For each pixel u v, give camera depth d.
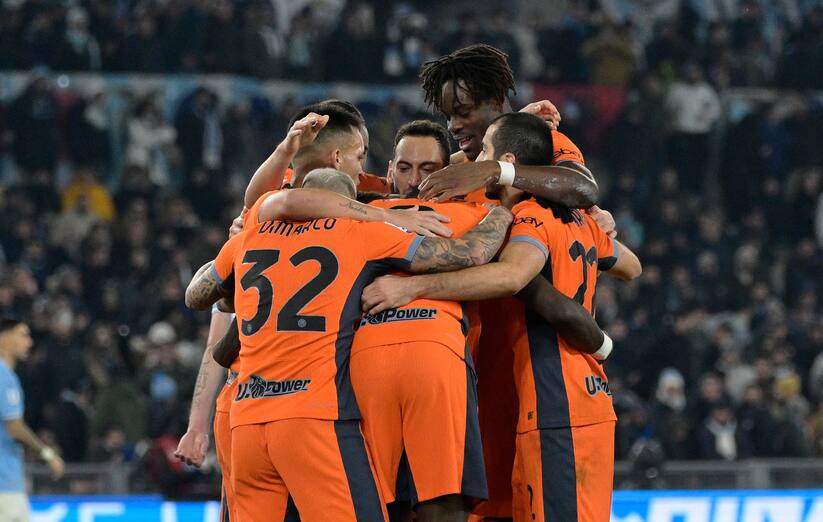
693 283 60.69
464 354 17.22
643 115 67.06
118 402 44.78
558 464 17.91
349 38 66.44
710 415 48.88
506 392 18.73
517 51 68.50
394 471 17.16
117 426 44.53
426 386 16.78
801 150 68.81
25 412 46.91
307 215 17.39
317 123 18.30
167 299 52.31
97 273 55.19
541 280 17.92
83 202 58.97
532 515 18.05
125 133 62.78
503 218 17.83
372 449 17.05
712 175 68.56
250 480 17.39
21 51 62.88
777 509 41.22
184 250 55.56
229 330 18.97
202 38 64.69
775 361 54.66
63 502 39.00
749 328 59.19
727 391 51.19
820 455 50.22
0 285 50.97
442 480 16.73
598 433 18.25
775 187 67.38
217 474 39.47
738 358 55.28
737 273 61.72
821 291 62.62
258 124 63.88
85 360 47.97
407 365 16.83
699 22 74.19
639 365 53.00
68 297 53.19
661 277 60.38
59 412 45.50
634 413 46.81
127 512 39.12
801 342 57.12
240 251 17.91
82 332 50.72
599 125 67.31
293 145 18.28
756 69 71.62
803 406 51.03
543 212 18.14
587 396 18.19
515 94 19.80
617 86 68.81
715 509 40.94
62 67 63.00
